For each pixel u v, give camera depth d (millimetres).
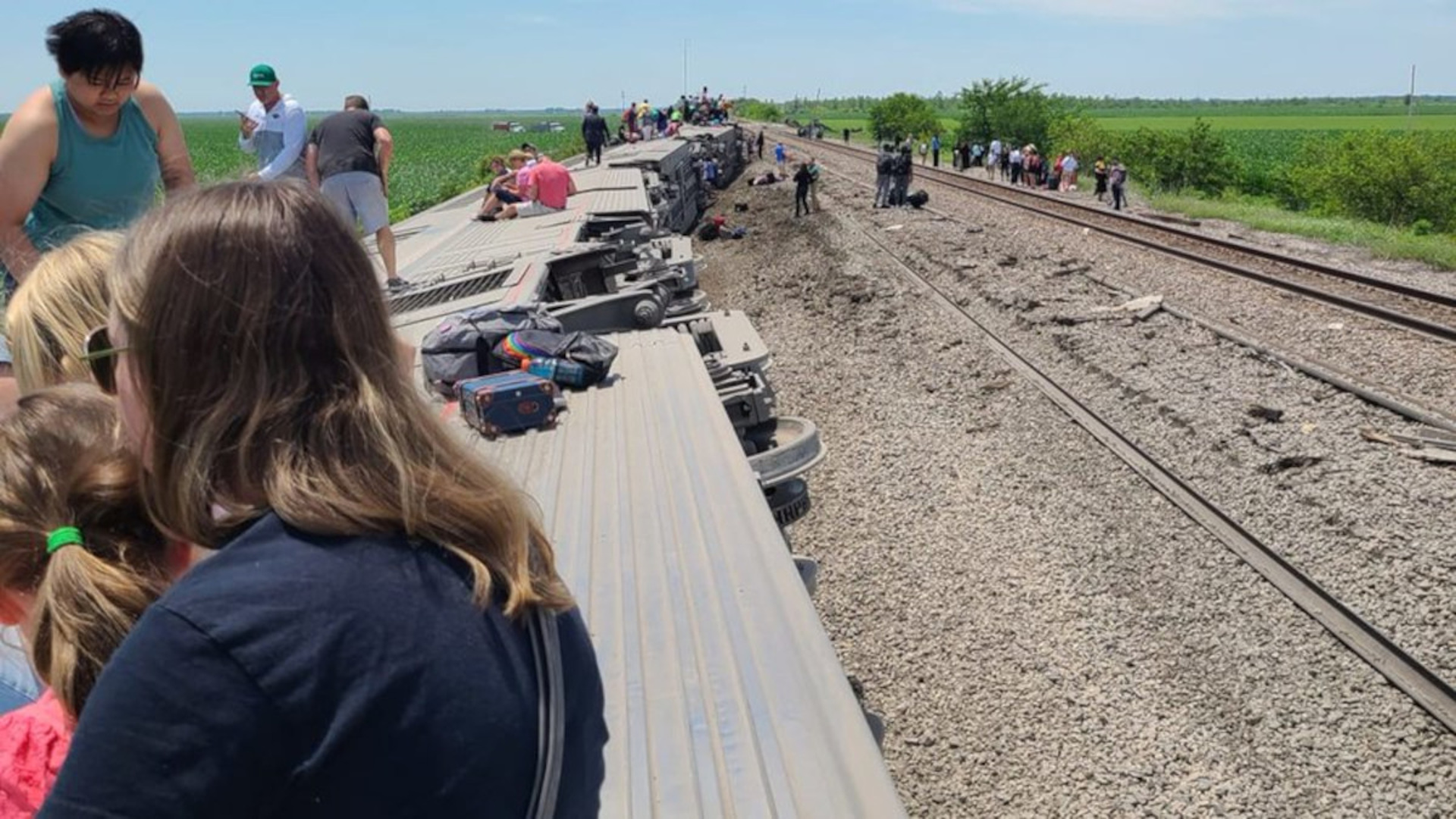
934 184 38688
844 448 10672
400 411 1340
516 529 1378
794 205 31719
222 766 1114
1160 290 15320
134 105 3955
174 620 1139
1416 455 8531
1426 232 34469
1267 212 29016
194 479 1275
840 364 13805
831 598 7523
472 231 13805
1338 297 13578
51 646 1561
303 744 1148
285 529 1240
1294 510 7848
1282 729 5512
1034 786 5348
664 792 2182
